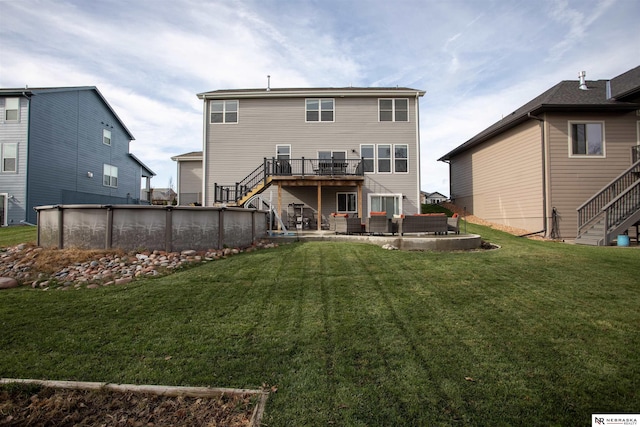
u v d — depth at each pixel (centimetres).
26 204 1577
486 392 226
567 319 360
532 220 1310
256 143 1620
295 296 439
